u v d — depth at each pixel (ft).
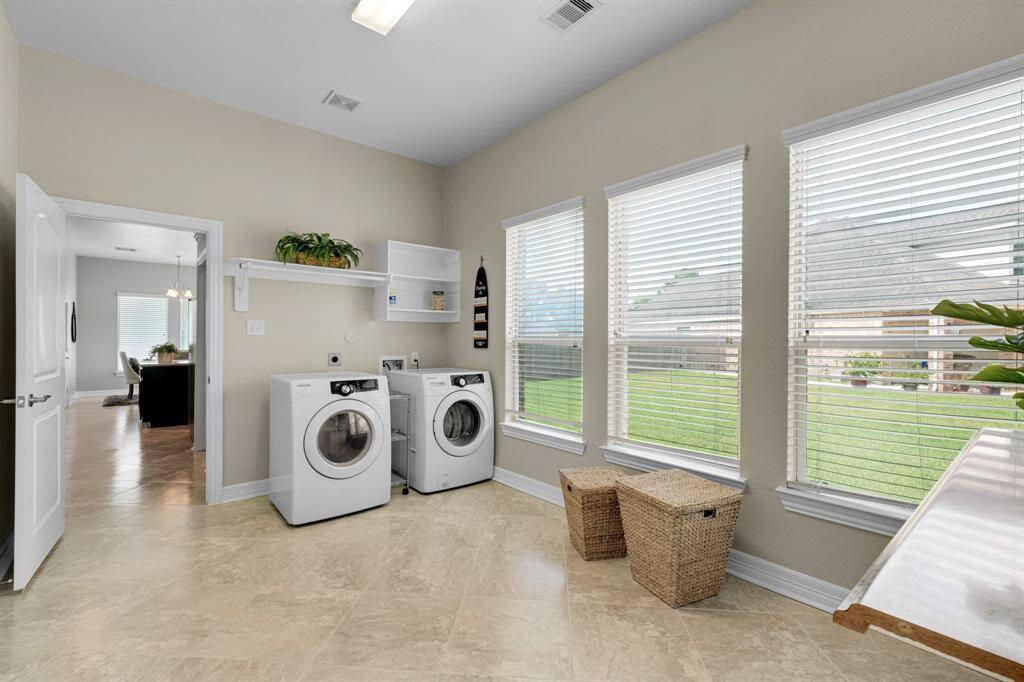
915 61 5.89
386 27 7.73
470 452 12.02
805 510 6.75
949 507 2.84
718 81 7.86
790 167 7.01
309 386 9.59
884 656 5.61
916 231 6.02
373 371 13.05
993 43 5.36
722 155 7.66
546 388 11.34
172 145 10.09
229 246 10.78
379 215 13.19
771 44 7.20
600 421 9.83
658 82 8.75
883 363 6.28
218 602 6.68
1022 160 5.29
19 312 6.77
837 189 6.68
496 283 12.60
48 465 7.77
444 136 12.39
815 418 6.89
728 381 7.84
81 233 21.40
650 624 6.22
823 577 6.58
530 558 8.08
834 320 6.69
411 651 5.68
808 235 6.93
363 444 10.37
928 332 5.92
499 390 12.46
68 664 5.38
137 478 12.55
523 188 11.75
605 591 7.03
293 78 9.71
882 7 6.15
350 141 12.65
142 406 19.65
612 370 9.70
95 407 24.68
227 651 5.65
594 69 9.30
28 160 8.64
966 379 5.61
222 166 10.69
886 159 6.24
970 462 3.72
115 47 8.70
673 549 6.47
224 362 10.71
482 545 8.58
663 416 8.81
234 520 9.65
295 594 6.91
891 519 5.89
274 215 11.41
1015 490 3.08
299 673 5.29
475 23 7.96
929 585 2.05
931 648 1.74
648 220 9.11
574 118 10.42
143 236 22.09
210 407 10.53
